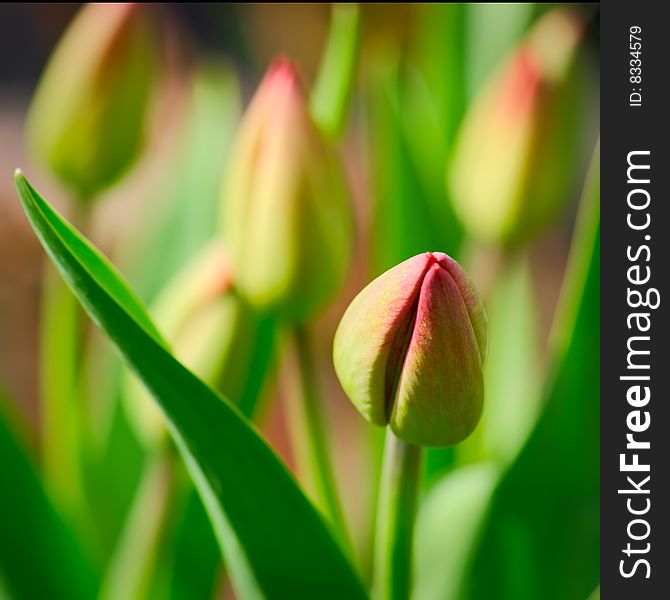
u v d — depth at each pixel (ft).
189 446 1.35
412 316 1.29
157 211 1.98
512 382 1.84
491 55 1.87
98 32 1.64
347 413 3.69
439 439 1.32
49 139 1.67
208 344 1.54
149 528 1.57
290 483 1.36
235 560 1.40
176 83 4.77
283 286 1.47
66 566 1.63
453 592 1.61
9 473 1.60
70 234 1.33
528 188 1.65
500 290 1.71
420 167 1.82
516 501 1.60
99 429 1.85
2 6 7.55
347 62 1.61
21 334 4.00
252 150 1.46
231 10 5.18
